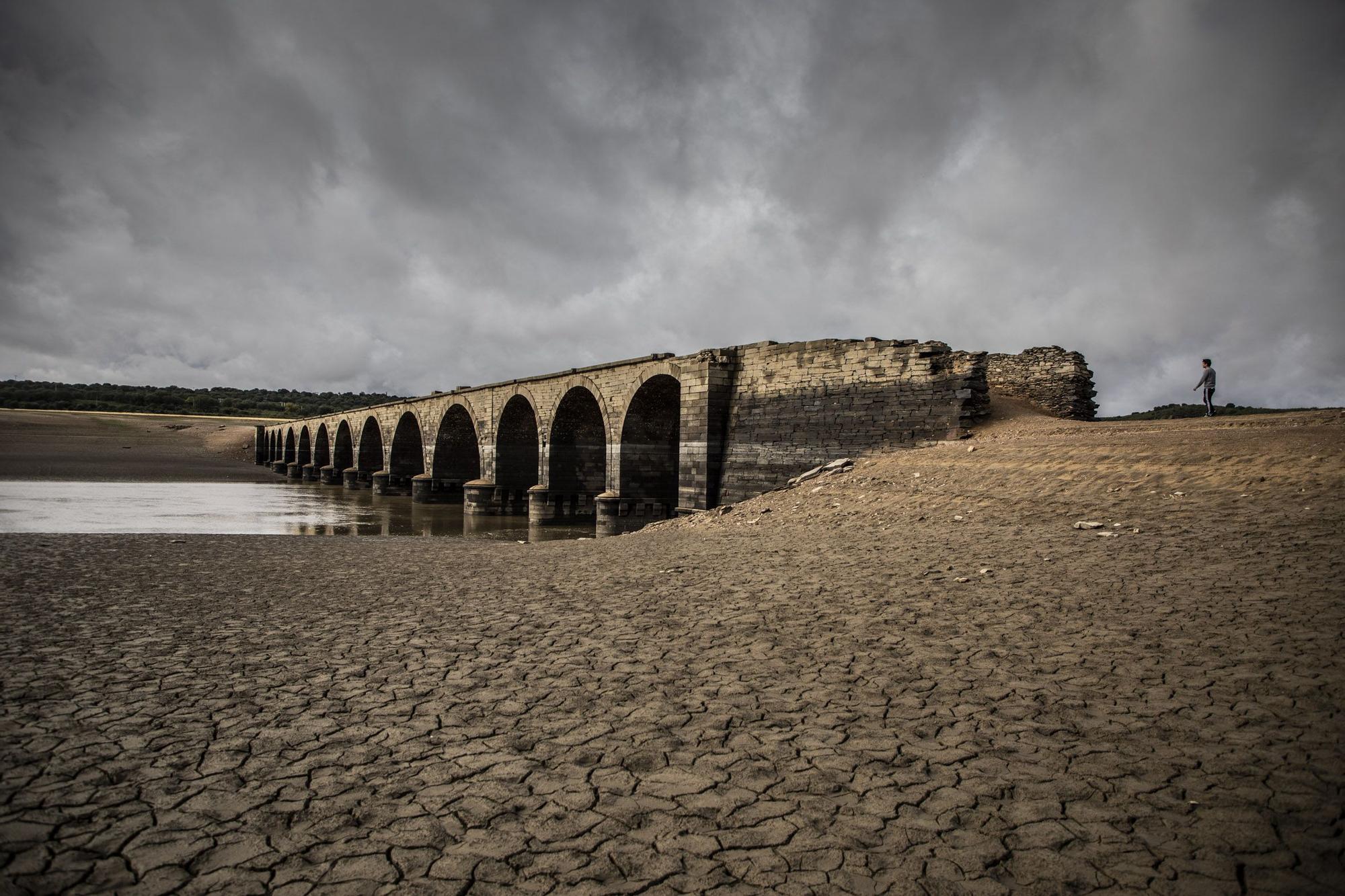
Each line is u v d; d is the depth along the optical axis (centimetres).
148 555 1775
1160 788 467
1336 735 520
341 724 613
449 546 2075
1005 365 3412
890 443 2631
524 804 473
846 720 600
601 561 1592
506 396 4744
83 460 8656
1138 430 2158
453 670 762
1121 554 1176
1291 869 376
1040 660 723
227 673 755
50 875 388
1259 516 1266
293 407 19562
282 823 450
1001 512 1695
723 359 3244
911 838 423
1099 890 370
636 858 410
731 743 563
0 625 970
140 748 562
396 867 402
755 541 1777
